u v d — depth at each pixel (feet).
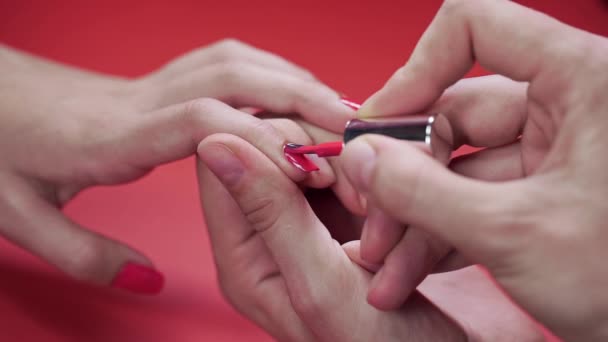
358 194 1.06
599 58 0.79
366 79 1.44
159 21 1.57
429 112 0.94
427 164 0.76
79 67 1.44
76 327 1.09
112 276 1.12
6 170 1.16
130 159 1.12
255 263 1.03
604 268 0.75
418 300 0.98
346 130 0.84
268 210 0.91
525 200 0.76
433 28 0.87
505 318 1.09
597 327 0.76
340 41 1.53
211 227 1.04
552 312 0.77
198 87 1.18
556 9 1.54
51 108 1.19
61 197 1.20
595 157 0.76
